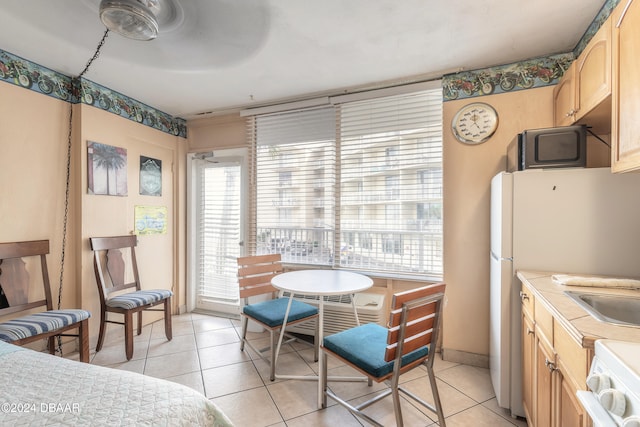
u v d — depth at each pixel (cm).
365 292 262
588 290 132
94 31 187
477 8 167
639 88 112
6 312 200
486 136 229
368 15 172
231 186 343
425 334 155
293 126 304
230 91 278
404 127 260
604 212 155
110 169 273
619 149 127
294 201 305
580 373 96
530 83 219
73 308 249
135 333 291
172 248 344
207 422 91
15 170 215
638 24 113
